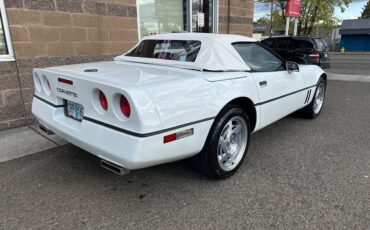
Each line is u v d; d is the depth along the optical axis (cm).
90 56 564
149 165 235
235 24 921
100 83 232
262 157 366
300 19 2495
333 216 248
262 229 233
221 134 294
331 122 515
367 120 529
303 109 521
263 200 272
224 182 305
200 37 338
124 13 611
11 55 459
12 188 292
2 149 384
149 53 371
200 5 820
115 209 260
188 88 255
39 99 329
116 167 235
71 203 268
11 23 449
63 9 506
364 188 291
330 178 312
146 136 220
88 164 344
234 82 302
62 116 298
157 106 227
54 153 373
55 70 299
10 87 464
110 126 235
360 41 3972
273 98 367
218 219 246
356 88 880
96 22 562
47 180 308
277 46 1078
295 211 255
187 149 258
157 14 716
